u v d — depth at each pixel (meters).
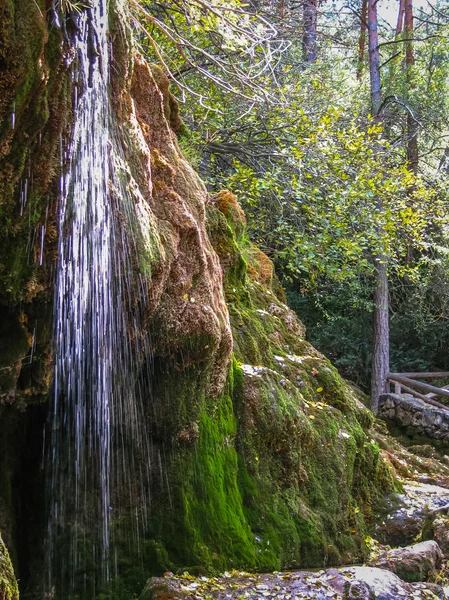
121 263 3.15
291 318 7.09
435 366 15.04
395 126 16.69
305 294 14.20
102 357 3.28
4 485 3.42
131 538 3.74
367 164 8.55
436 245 12.60
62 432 3.53
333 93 10.10
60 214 2.74
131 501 3.78
